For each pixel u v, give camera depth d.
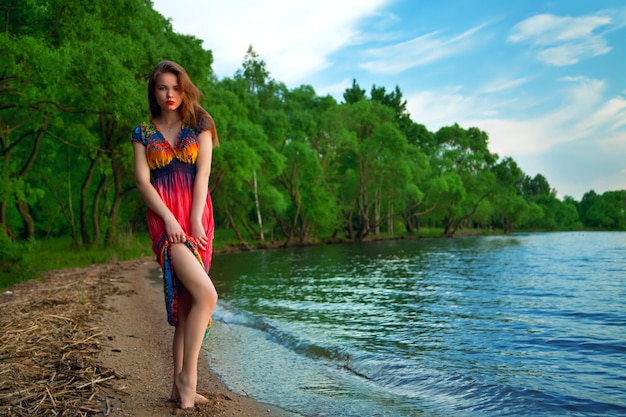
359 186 46.00
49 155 23.62
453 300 8.78
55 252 19.25
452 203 55.97
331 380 4.10
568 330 5.99
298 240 39.69
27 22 13.91
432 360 4.62
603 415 3.20
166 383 3.56
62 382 3.33
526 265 16.95
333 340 5.52
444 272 14.52
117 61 13.85
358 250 28.86
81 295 7.53
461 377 4.05
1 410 2.81
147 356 4.38
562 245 33.38
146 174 2.87
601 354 4.81
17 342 4.33
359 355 4.79
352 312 7.47
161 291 9.52
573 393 3.62
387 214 58.81
